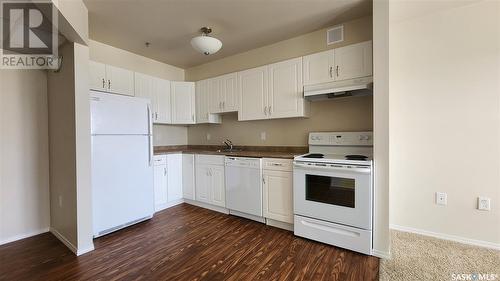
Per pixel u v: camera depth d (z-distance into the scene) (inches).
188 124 170.1
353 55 95.7
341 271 71.9
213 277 70.0
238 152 128.7
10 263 78.3
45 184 104.3
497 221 84.2
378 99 79.9
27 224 99.6
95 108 94.6
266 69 121.2
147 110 115.4
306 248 86.7
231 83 136.7
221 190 126.2
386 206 79.1
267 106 120.9
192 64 164.1
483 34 84.7
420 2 84.9
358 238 82.0
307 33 117.0
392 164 102.7
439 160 93.5
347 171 82.9
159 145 158.4
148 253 84.2
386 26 77.9
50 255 83.5
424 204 96.8
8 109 95.4
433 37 93.3
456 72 89.4
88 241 86.0
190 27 108.5
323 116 115.0
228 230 103.9
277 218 104.9
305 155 103.3
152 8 91.2
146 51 138.5
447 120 91.6
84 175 85.4
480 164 86.5
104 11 92.3
